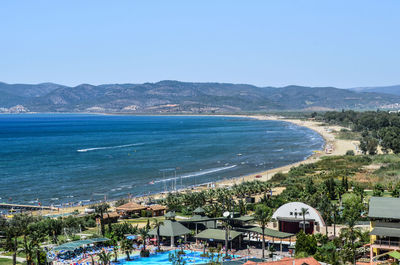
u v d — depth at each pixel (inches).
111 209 7145.7
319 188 7445.9
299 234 4379.9
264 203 6909.5
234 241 4950.8
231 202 6456.7
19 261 4256.9
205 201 7214.6
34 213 6963.6
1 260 4269.2
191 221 5191.9
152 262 4333.2
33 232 5137.8
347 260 3959.2
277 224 5506.9
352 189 7810.0
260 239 5221.5
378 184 7391.7
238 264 3914.9
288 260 3164.4
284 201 6875.0
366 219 5718.5
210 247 4803.2
